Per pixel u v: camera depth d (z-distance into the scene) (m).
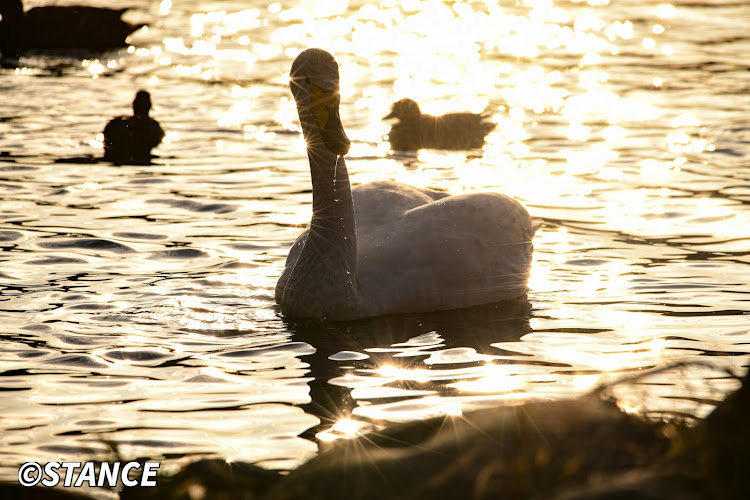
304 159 20.72
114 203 17.16
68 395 9.56
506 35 38.00
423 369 10.38
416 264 12.69
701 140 21.88
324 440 8.53
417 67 32.03
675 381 9.66
